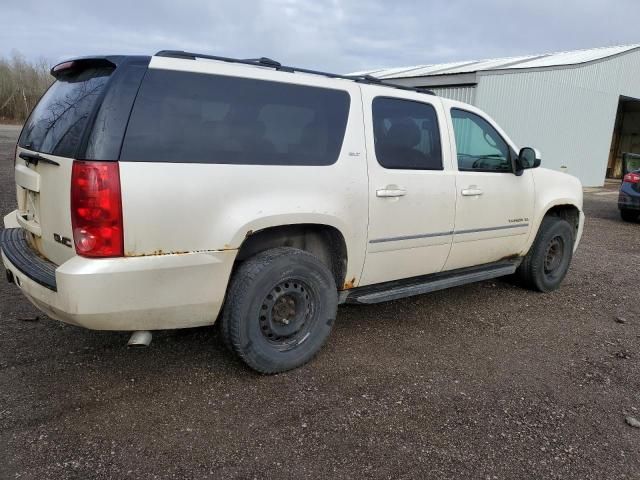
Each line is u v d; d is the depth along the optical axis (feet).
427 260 14.21
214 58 10.54
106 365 11.41
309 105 11.48
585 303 17.49
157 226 9.25
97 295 8.86
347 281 12.51
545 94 58.49
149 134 9.27
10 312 13.96
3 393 10.09
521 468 8.70
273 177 10.64
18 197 11.96
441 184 13.88
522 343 13.82
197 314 10.23
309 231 12.26
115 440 8.87
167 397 10.28
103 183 8.74
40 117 11.36
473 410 10.36
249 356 10.84
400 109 13.29
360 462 8.63
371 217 12.39
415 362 12.33
